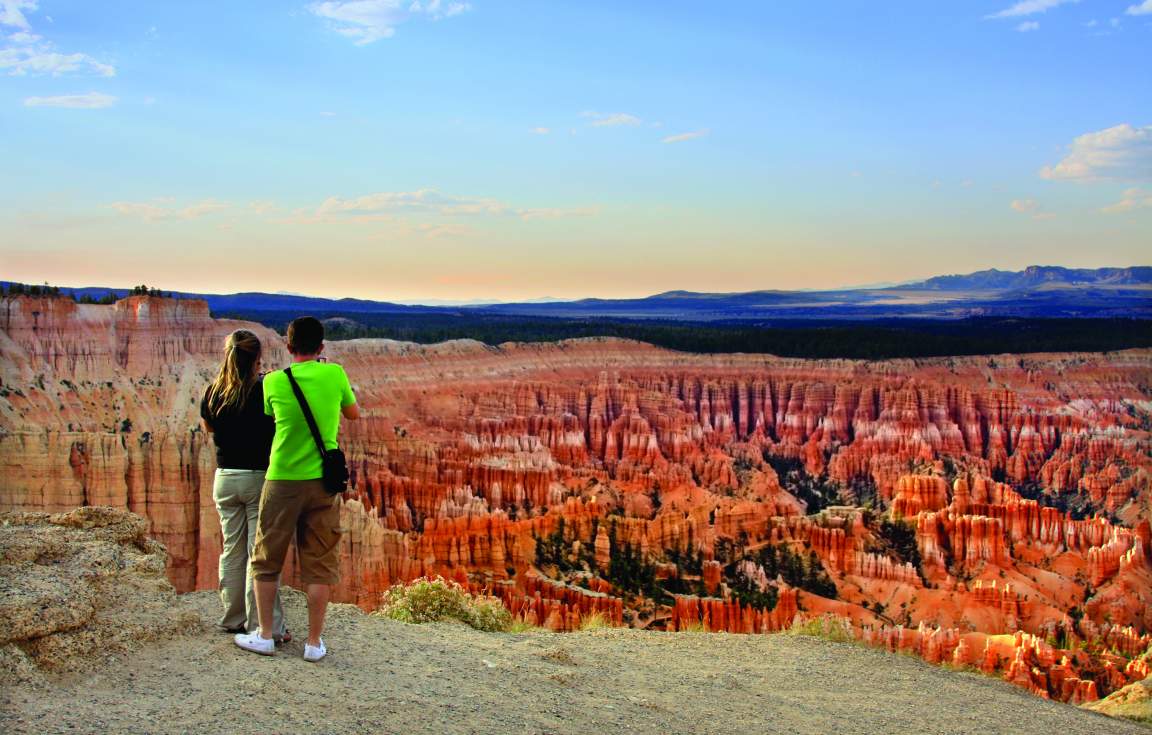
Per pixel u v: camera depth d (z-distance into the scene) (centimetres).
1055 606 7494
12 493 5488
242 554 1292
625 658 1664
